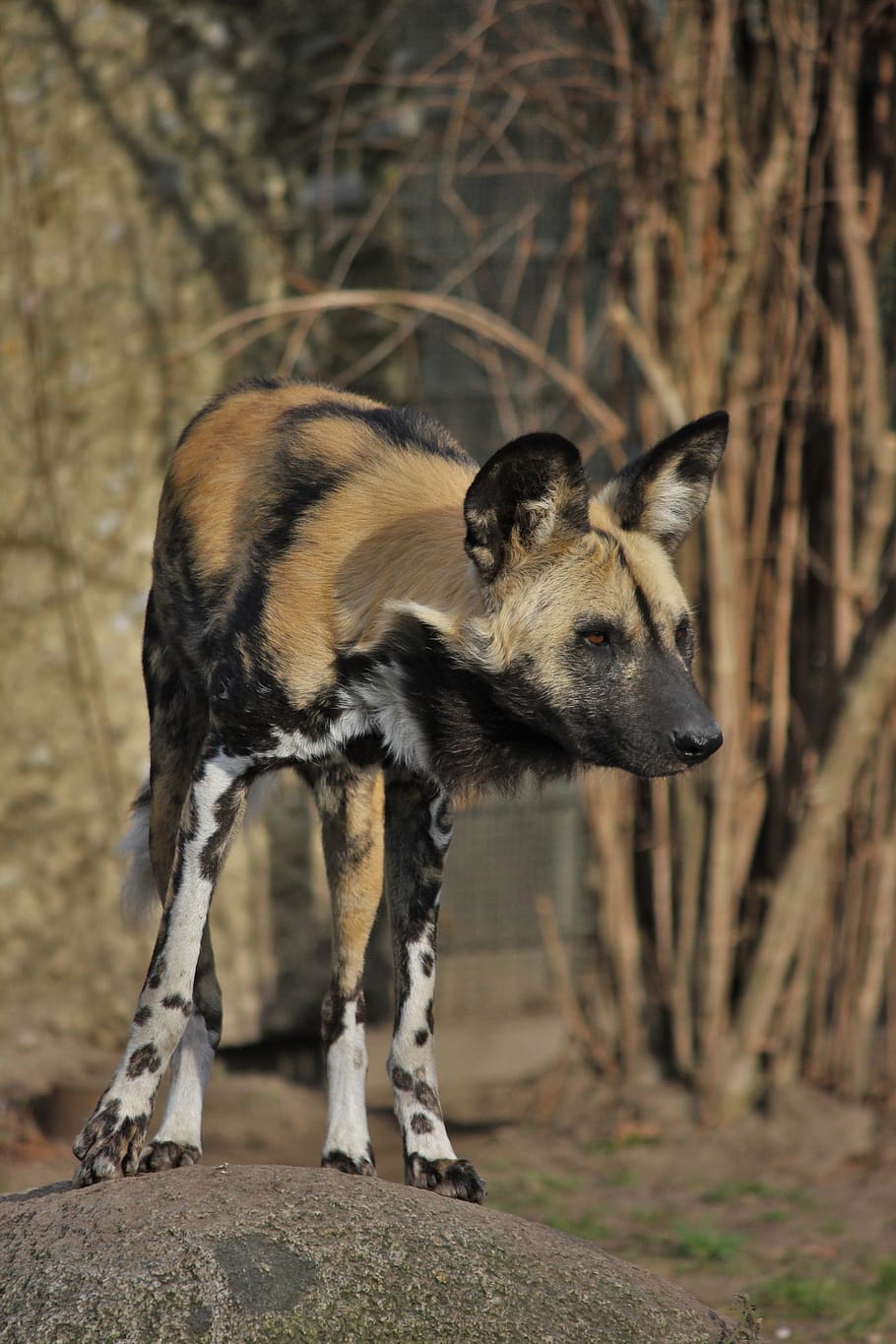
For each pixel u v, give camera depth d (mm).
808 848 10828
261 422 6027
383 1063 11398
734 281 10930
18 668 11477
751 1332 4867
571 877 12172
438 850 5836
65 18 11422
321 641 5465
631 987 11508
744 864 11336
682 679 5391
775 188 10805
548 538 5398
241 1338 4305
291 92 11633
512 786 5855
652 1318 4684
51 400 11461
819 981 11234
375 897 5754
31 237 11445
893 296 11656
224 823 5516
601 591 5402
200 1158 5461
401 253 11742
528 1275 4668
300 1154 10742
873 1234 9219
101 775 11500
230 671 5531
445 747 5629
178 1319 4328
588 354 11367
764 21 10859
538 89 11047
